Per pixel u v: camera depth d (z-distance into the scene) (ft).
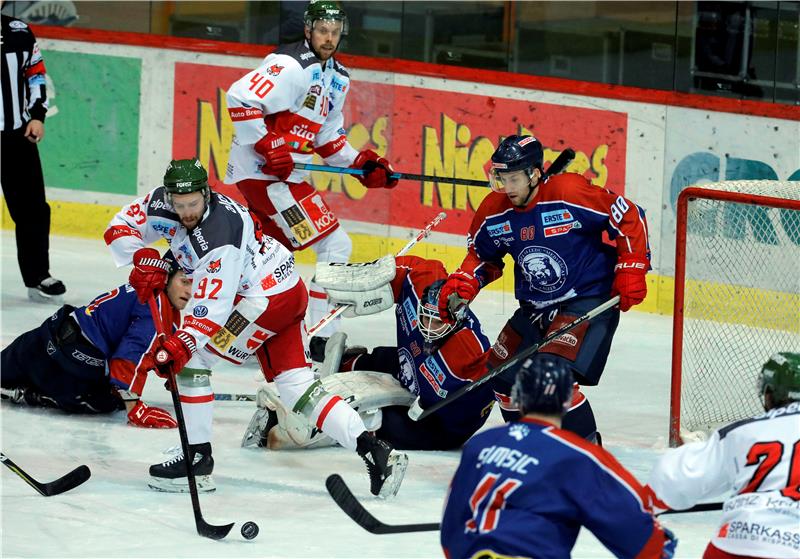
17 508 40.81
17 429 50.19
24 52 70.23
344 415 42.39
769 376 28.45
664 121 75.41
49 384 51.83
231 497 42.70
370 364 52.19
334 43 58.95
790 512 26.68
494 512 26.07
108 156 89.20
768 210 63.93
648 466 47.39
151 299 46.65
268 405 48.37
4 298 72.90
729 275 64.80
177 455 43.19
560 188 42.96
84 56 88.84
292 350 43.29
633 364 64.34
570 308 44.42
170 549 37.06
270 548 37.37
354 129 83.71
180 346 39.83
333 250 61.57
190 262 40.98
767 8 73.92
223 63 85.92
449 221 81.10
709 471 27.71
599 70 79.97
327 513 41.16
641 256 43.09
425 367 47.55
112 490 43.09
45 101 71.10
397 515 40.98
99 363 51.24
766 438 27.25
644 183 76.38
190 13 88.17
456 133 80.59
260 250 42.47
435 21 82.79
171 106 87.56
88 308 50.98
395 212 82.74
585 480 26.03
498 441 26.84
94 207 90.02
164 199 45.65
